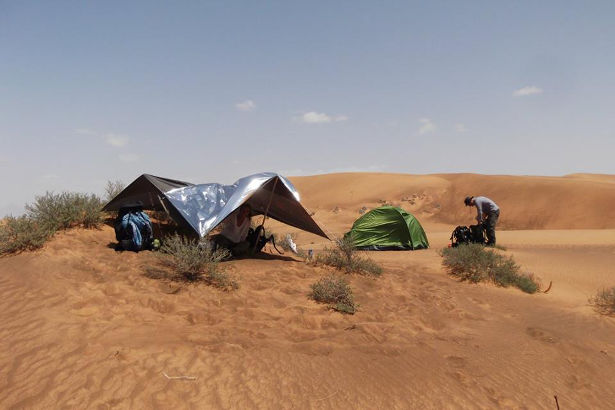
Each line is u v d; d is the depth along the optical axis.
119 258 8.11
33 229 8.38
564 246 19.84
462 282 10.66
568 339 6.83
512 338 6.71
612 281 11.77
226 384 4.14
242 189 9.65
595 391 5.21
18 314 5.35
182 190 9.68
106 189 11.73
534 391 4.97
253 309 6.39
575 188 48.91
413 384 4.67
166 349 4.66
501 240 22.44
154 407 3.64
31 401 3.56
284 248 11.62
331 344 5.44
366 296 8.05
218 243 9.42
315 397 4.13
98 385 3.85
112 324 5.25
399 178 66.19
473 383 4.91
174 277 7.26
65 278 6.79
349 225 47.66
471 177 59.88
